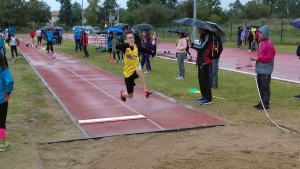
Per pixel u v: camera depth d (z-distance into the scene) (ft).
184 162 18.24
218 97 34.50
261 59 29.19
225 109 29.94
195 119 26.96
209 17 196.75
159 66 59.72
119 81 44.88
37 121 26.20
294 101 32.71
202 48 30.91
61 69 56.85
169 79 45.62
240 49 101.19
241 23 177.68
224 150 20.07
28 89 38.78
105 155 19.57
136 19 215.72
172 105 31.60
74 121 26.25
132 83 25.11
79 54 84.43
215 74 38.60
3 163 18.31
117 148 20.66
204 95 32.04
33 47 108.99
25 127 24.63
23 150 20.20
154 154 19.54
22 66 60.59
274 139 22.25
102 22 311.68
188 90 37.86
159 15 204.74
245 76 48.11
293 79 46.37
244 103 32.07
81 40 77.61
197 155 19.25
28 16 296.51
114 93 37.14
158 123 25.94
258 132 23.77
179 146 20.89
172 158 18.85
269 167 17.54
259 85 30.17
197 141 21.81
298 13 244.63
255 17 225.15
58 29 121.19
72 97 35.04
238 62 67.51
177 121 26.45
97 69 56.75
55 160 18.93
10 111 28.86
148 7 208.13
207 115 28.09
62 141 21.74
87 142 21.77
